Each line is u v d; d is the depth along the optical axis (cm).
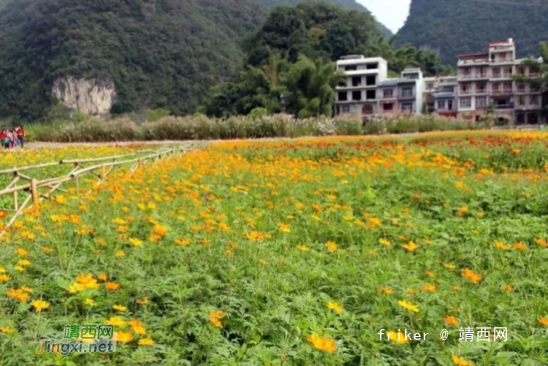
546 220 561
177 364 247
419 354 268
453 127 2438
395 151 1111
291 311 303
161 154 1154
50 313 292
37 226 417
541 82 4728
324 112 4550
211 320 262
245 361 248
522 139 1170
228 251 371
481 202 621
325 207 593
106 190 620
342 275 362
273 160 1136
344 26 6769
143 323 276
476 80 5038
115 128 2444
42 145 2156
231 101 5375
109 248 387
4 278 292
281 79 5022
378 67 5612
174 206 555
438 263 420
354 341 270
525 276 393
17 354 233
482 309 316
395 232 503
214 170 851
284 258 387
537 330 293
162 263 370
